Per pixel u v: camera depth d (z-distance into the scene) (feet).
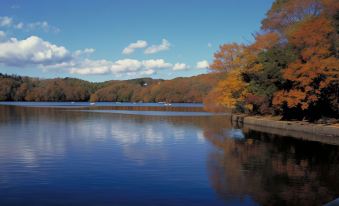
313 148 86.07
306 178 55.11
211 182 52.54
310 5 170.50
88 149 83.61
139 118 208.44
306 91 122.11
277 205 42.42
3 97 642.22
